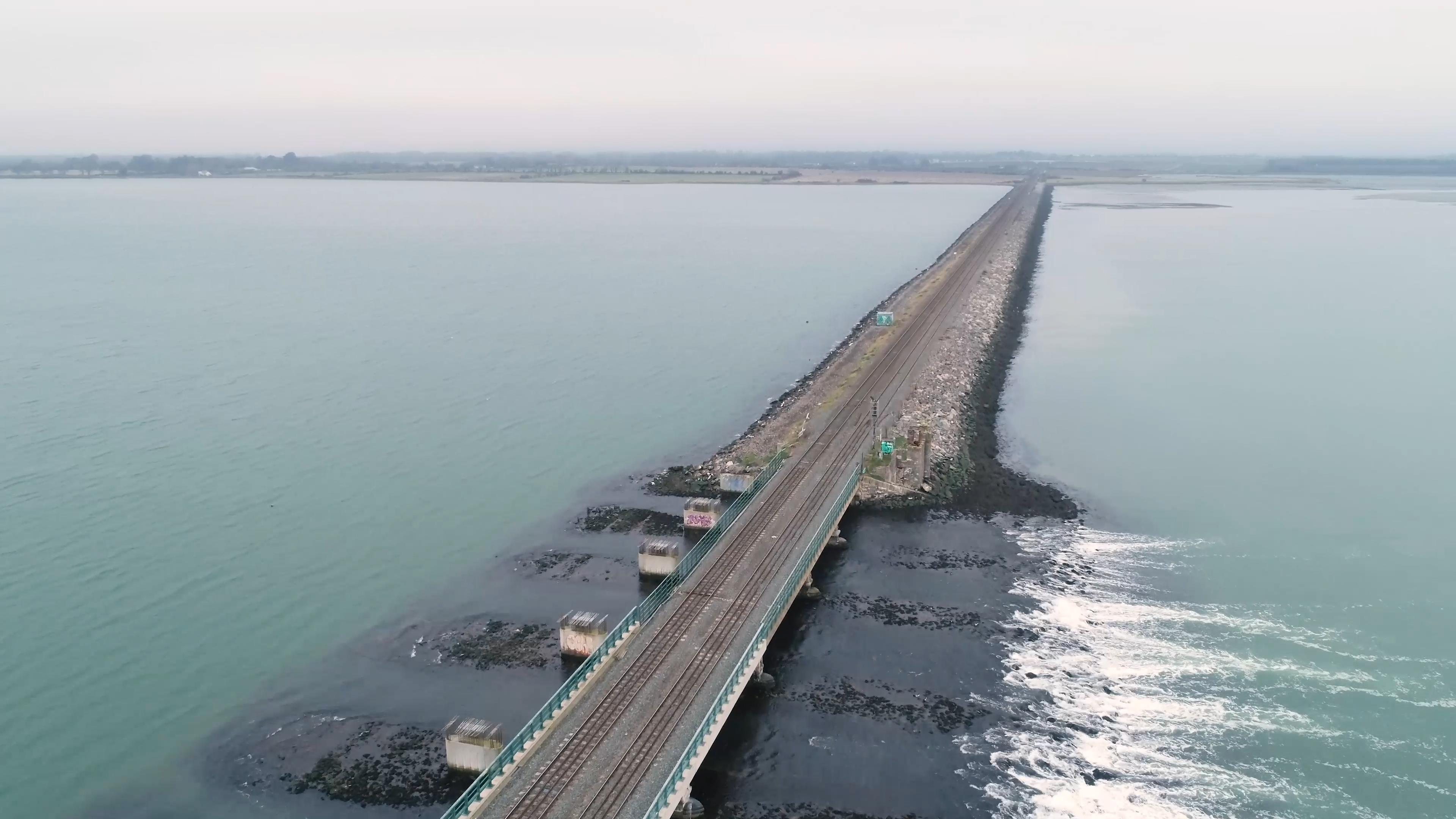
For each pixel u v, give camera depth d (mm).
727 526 55438
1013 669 44094
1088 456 73125
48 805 35281
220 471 68375
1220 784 36656
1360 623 48375
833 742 38719
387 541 57719
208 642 46281
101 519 59562
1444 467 70812
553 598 50688
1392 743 38906
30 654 45031
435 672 43781
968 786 36375
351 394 88625
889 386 85875
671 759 34531
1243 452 74125
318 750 38156
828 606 49781
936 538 57906
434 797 35375
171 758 37750
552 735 35812
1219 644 46344
